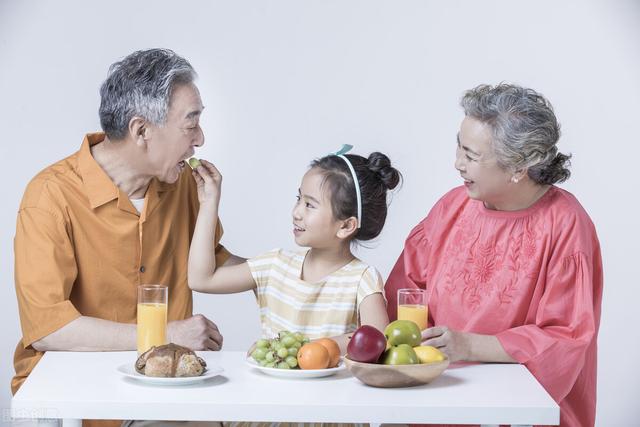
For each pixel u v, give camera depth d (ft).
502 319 8.16
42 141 14.98
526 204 8.27
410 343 7.02
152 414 6.26
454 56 15.30
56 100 14.98
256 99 15.35
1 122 14.90
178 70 8.48
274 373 6.94
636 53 15.33
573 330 7.82
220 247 9.29
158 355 6.72
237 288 8.48
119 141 8.59
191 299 9.32
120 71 8.48
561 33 15.30
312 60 15.31
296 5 15.28
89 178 8.60
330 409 6.29
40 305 8.13
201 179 8.63
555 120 7.94
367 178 8.20
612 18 15.30
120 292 8.80
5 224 14.92
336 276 8.18
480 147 7.86
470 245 8.45
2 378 14.74
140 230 8.77
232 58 15.29
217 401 6.29
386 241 15.47
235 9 15.23
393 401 6.37
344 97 15.35
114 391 6.49
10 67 14.90
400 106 15.35
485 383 6.91
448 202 8.89
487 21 15.30
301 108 15.37
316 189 8.07
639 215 15.53
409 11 15.29
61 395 6.35
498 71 15.33
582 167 15.49
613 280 15.57
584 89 15.37
